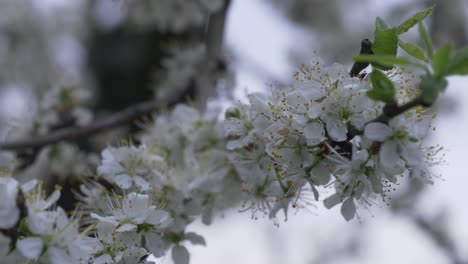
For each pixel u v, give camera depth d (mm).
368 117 638
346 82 643
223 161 696
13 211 615
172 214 687
